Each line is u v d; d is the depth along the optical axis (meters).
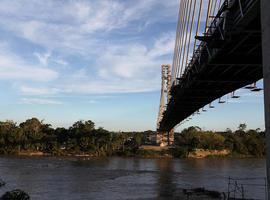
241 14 22.31
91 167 99.94
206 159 155.88
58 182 64.56
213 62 32.34
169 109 74.88
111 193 53.94
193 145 177.38
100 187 59.91
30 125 180.62
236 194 54.22
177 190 57.72
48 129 182.25
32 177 70.75
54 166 98.62
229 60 32.09
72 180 68.00
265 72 17.67
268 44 17.38
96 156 164.25
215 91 46.72
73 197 50.00
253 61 32.00
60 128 179.00
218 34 27.20
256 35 25.55
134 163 122.31
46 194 51.81
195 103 58.94
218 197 51.12
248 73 37.09
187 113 76.69
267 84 17.50
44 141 171.88
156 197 50.88
